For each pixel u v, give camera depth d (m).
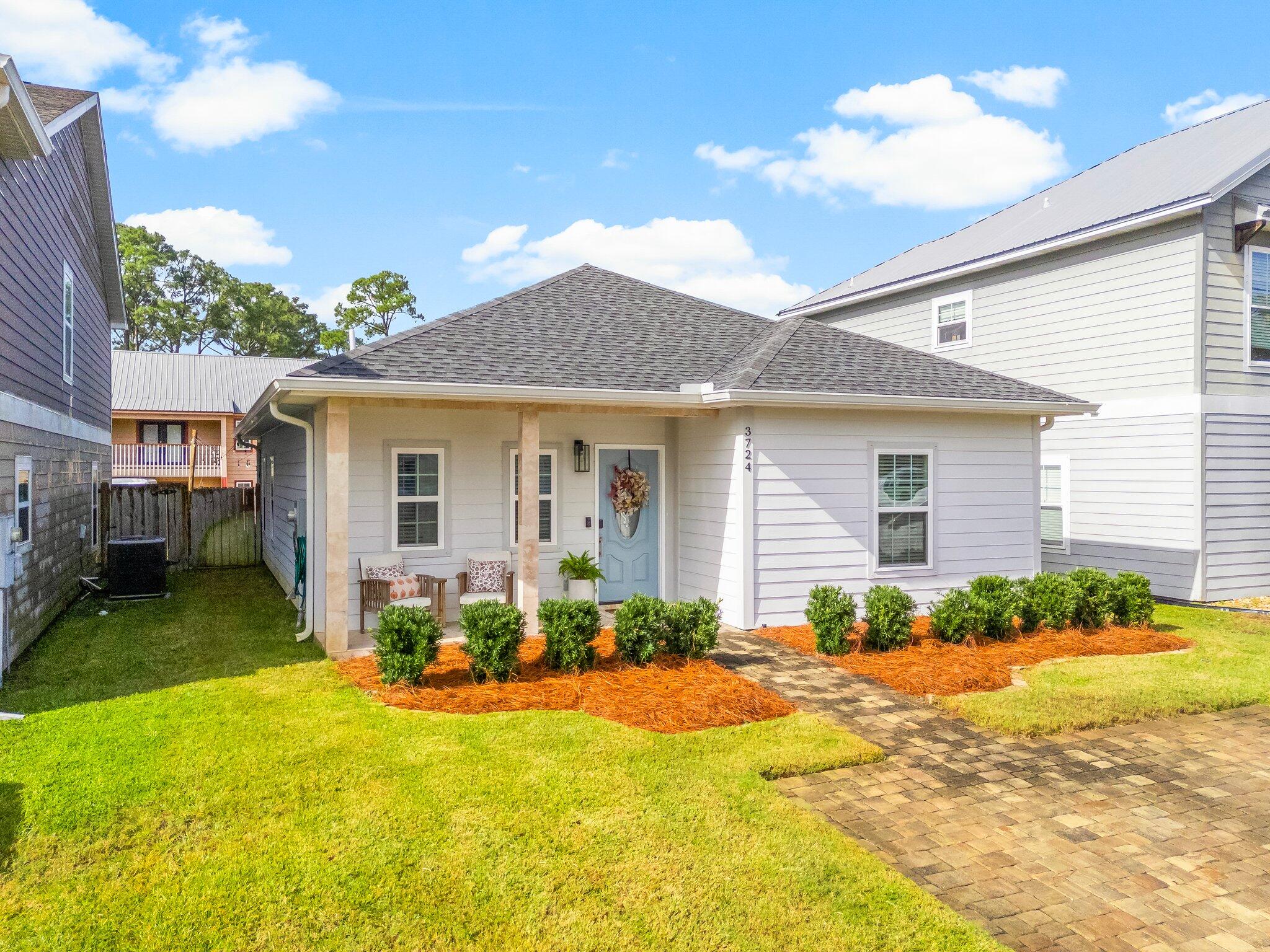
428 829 4.80
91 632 10.50
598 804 5.12
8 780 5.45
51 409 10.98
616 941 3.78
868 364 11.49
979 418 11.63
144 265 53.25
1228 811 5.24
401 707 7.04
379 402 9.19
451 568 10.74
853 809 5.25
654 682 7.71
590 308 12.55
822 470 10.69
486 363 9.97
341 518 8.90
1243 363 12.60
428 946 3.75
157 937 3.79
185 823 4.87
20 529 9.16
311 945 3.74
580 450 11.50
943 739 6.50
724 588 10.74
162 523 17.20
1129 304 13.12
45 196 10.45
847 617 8.98
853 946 3.74
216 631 10.52
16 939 3.76
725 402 9.90
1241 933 3.90
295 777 5.51
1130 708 7.10
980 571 11.66
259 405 11.19
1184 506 12.41
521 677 7.88
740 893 4.17
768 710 7.03
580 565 10.88
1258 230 12.47
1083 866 4.54
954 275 15.93
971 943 3.77
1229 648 9.51
